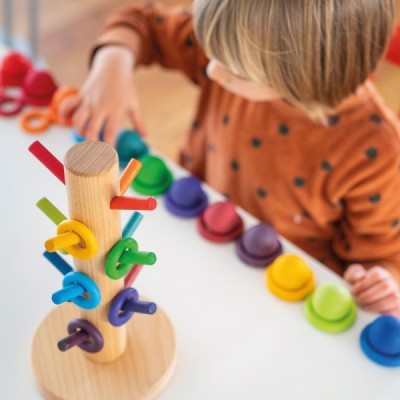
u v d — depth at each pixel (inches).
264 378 26.1
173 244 30.8
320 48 29.5
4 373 25.8
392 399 25.8
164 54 43.4
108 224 21.4
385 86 66.9
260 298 28.9
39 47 76.0
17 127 35.4
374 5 29.7
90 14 81.0
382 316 27.2
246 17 28.4
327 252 41.8
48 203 22.1
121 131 35.4
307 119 36.7
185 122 70.7
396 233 37.8
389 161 35.6
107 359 25.6
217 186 42.3
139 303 23.8
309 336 27.7
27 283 28.6
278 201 39.4
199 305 28.5
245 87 32.1
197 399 25.5
